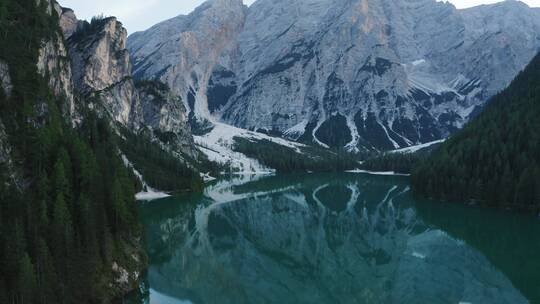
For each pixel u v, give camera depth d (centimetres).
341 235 13262
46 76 11269
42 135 8644
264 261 10431
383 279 9244
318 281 9081
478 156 18500
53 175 7800
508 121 19688
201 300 7725
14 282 5653
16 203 6838
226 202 19400
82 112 17912
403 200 19588
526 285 8856
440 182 18825
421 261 10562
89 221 7031
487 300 8019
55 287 5984
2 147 7712
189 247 11462
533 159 16488
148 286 8194
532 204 15588
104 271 7044
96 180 8575
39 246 5997
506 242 12206
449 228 13975
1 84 8756
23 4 12575
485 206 16912
